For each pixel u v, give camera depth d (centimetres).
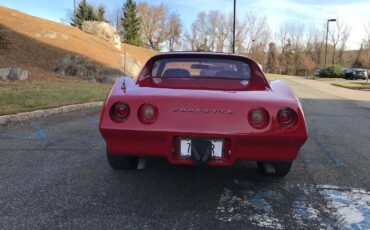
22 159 516
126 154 374
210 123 351
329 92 2356
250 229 323
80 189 404
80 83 1781
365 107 1434
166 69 475
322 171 495
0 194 385
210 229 320
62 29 3097
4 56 1978
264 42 9069
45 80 1730
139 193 397
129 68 2723
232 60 477
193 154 352
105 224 323
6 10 2875
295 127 352
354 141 707
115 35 3938
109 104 365
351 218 350
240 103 356
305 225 333
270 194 406
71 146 595
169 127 352
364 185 443
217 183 435
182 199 385
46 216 337
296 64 8950
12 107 902
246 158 361
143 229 316
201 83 424
